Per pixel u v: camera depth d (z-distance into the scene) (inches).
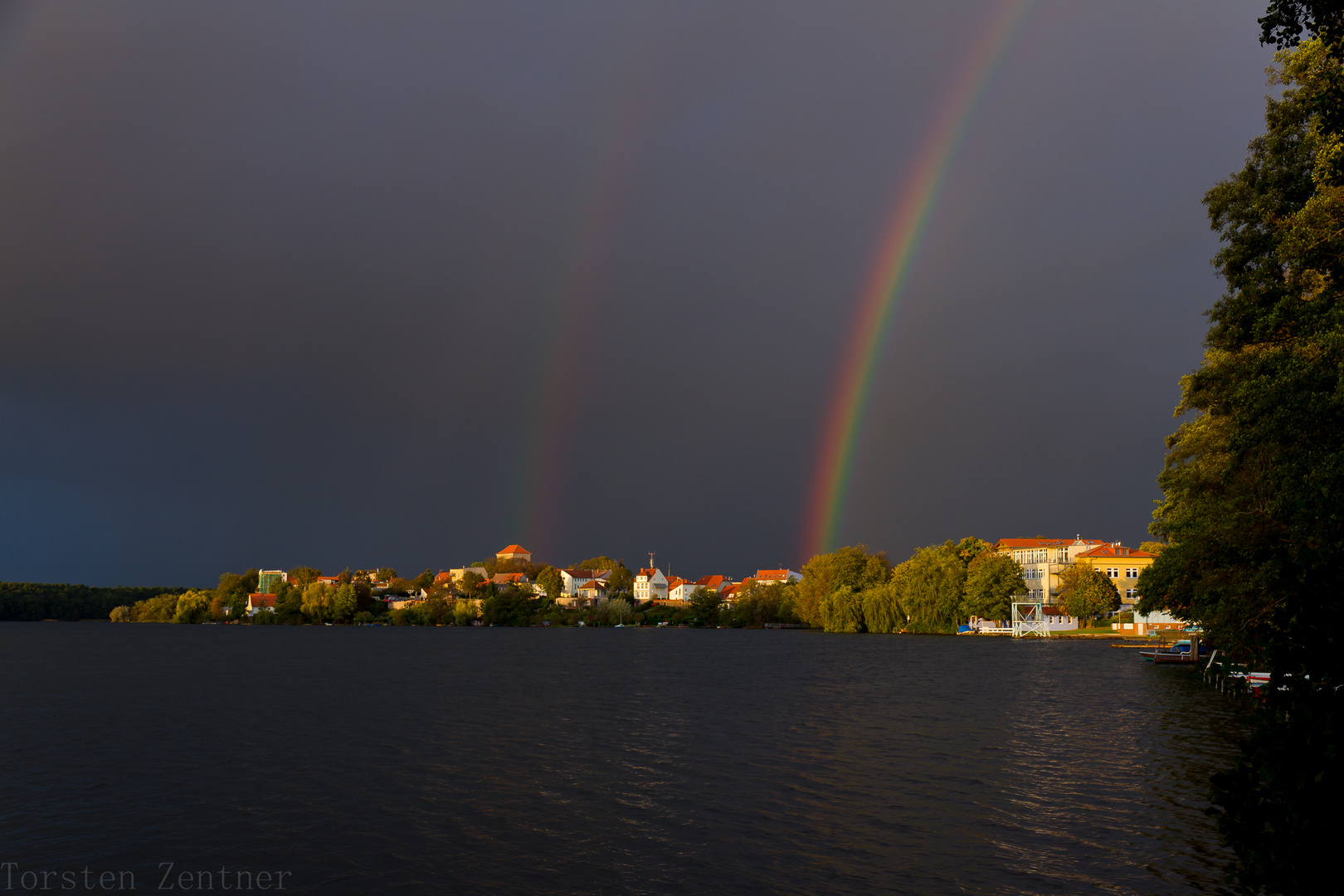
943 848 1058.7
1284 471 1341.0
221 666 4392.2
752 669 4010.8
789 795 1344.7
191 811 1296.8
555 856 1058.7
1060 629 7111.2
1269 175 1817.2
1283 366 1395.2
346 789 1427.2
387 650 6003.9
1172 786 1374.3
